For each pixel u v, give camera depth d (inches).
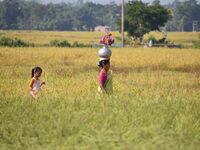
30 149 509.0
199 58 2691.9
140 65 2389.3
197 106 685.9
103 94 824.9
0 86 1217.4
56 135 528.7
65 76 1590.8
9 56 2770.7
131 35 6683.1
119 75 1790.1
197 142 491.5
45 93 1012.5
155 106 648.4
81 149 479.8
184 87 1417.3
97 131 510.9
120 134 502.0
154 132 501.7
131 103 676.7
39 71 964.6
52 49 3535.9
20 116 613.3
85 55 2952.8
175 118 584.7
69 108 637.9
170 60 2524.6
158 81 1567.4
